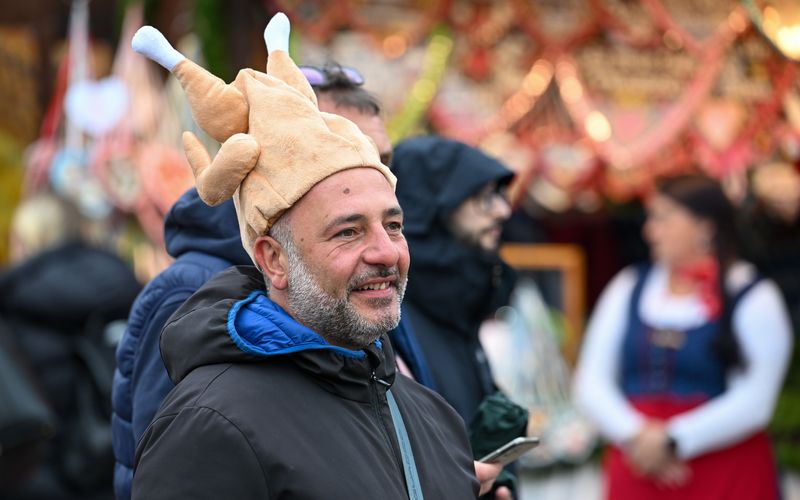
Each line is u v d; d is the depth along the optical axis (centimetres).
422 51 1346
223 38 1248
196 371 524
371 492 506
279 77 568
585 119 1395
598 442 1545
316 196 520
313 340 523
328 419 518
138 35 543
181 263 636
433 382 773
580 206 1577
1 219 1697
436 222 817
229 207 641
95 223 1261
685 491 1180
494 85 1388
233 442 492
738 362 1168
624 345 1240
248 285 557
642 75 1445
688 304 1209
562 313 1656
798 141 1495
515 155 1385
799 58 1467
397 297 538
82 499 1055
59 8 1777
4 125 1777
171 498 488
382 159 695
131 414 639
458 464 586
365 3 1330
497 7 1388
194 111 544
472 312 827
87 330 1088
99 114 1391
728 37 1467
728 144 1467
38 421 956
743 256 1545
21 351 1002
